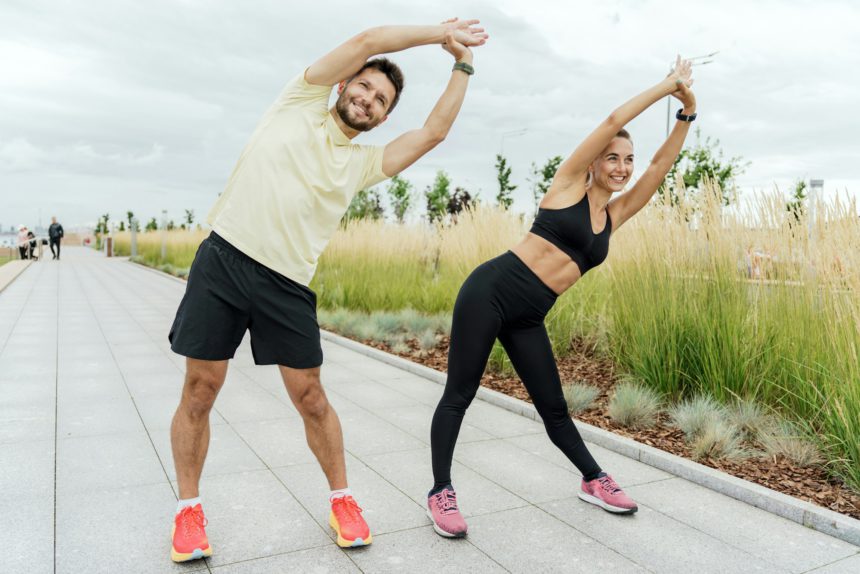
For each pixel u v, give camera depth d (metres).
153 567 2.26
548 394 2.82
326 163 2.32
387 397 4.95
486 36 2.53
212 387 2.34
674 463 3.39
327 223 2.43
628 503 2.81
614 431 4.05
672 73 2.63
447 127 2.54
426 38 2.40
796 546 2.57
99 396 4.66
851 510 2.87
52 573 2.19
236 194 2.28
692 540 2.61
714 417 3.92
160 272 20.56
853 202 3.75
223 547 2.43
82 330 7.95
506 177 24.50
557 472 3.37
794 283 4.28
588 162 2.59
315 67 2.28
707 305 4.59
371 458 3.52
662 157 2.87
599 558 2.43
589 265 2.76
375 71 2.34
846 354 3.52
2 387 4.88
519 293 2.65
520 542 2.55
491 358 5.75
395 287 9.66
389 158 2.51
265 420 4.16
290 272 2.32
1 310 9.89
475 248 8.01
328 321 8.70
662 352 4.61
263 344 2.35
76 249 50.66
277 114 2.32
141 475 3.13
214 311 2.25
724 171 15.67
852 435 3.14
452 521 2.56
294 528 2.61
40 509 2.71
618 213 2.90
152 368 5.70
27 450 3.46
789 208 4.36
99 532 2.51
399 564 2.34
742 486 3.04
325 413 2.47
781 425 3.82
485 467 3.43
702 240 4.72
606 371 5.48
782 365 4.20
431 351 6.86
